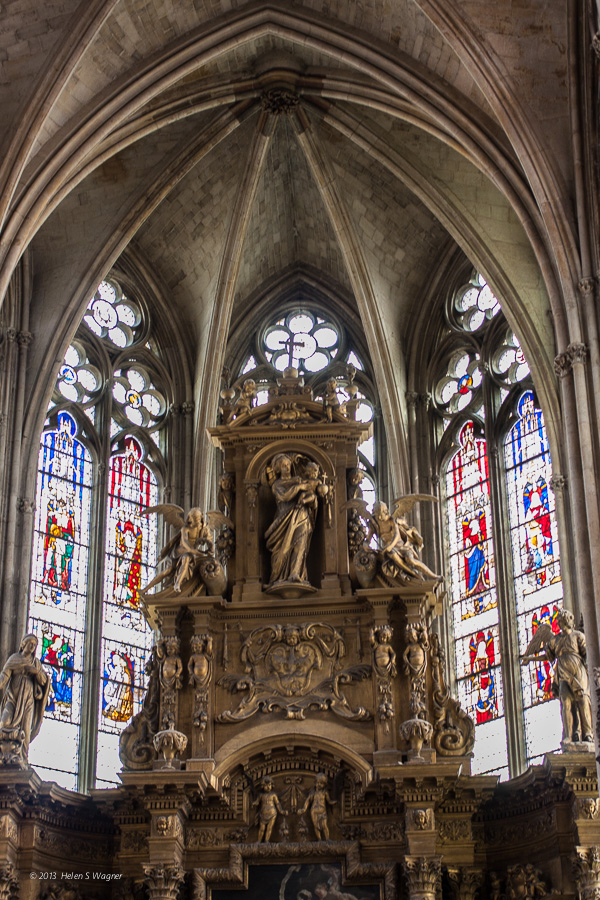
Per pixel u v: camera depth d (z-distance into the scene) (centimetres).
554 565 3384
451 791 2714
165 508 2953
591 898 2589
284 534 2927
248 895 2680
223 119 3591
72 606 3456
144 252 3872
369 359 3925
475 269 3803
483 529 3575
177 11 3266
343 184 3738
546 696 3284
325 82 3522
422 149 3566
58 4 3116
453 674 3484
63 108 3216
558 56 3066
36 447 3425
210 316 3781
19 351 3497
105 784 3338
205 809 2734
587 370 2897
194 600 2836
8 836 2686
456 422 3741
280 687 2798
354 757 2711
